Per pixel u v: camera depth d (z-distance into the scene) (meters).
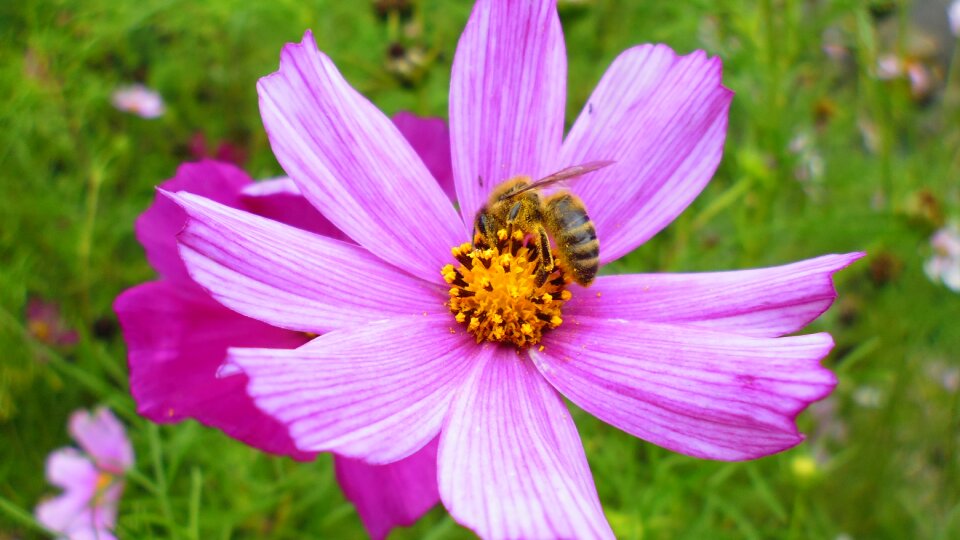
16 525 0.13
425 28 0.19
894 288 0.18
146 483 0.12
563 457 0.07
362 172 0.08
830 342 0.07
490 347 0.08
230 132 0.21
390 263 0.08
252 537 0.13
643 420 0.07
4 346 0.14
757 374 0.07
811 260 0.08
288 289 0.07
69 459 0.13
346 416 0.06
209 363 0.08
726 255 0.17
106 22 0.19
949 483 0.18
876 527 0.18
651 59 0.09
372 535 0.08
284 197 0.09
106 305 0.17
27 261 0.16
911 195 0.15
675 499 0.13
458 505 0.06
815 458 0.16
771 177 0.15
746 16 0.16
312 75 0.08
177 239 0.07
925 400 0.19
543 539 0.06
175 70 0.21
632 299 0.09
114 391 0.14
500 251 0.09
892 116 0.17
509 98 0.09
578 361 0.08
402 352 0.08
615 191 0.09
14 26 0.18
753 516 0.16
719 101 0.08
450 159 0.10
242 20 0.18
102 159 0.18
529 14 0.09
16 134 0.17
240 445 0.12
